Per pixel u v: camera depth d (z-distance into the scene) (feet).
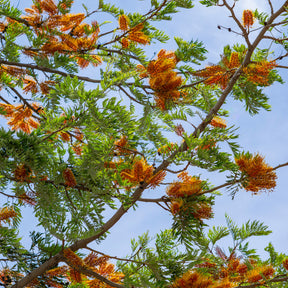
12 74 14.05
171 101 13.55
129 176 13.12
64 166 13.07
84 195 13.33
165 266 13.20
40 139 12.77
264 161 13.14
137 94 13.30
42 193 12.93
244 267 13.84
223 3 13.70
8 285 13.21
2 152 12.63
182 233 13.15
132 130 13.23
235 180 13.14
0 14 13.71
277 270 14.14
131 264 13.35
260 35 13.93
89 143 12.84
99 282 13.37
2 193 13.38
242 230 14.11
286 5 13.94
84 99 12.50
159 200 13.35
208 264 13.79
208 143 13.14
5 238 13.32
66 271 13.30
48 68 13.82
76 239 13.09
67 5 13.83
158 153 13.60
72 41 13.98
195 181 13.42
